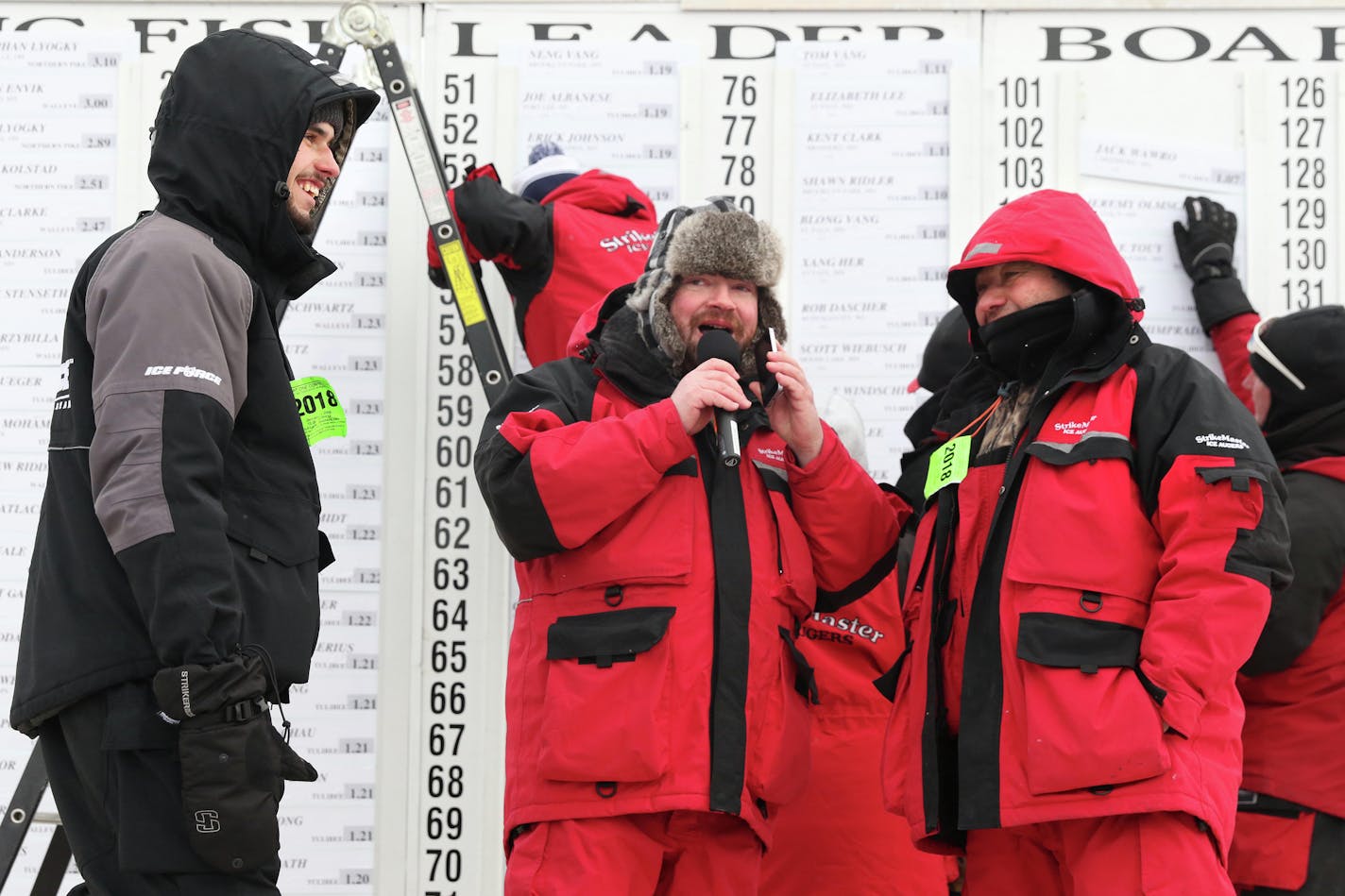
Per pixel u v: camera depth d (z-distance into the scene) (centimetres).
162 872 278
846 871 385
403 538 461
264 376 304
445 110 472
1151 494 321
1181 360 332
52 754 293
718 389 318
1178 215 471
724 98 472
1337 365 386
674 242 345
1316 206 471
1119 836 309
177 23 472
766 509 340
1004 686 321
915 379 467
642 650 315
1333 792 368
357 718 455
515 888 316
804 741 335
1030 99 471
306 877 450
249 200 305
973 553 339
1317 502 373
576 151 472
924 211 470
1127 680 308
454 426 465
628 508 322
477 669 458
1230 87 473
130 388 281
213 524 279
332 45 446
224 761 272
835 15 473
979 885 342
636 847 316
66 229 468
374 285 467
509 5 473
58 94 470
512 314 471
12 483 460
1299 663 377
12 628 455
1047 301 340
